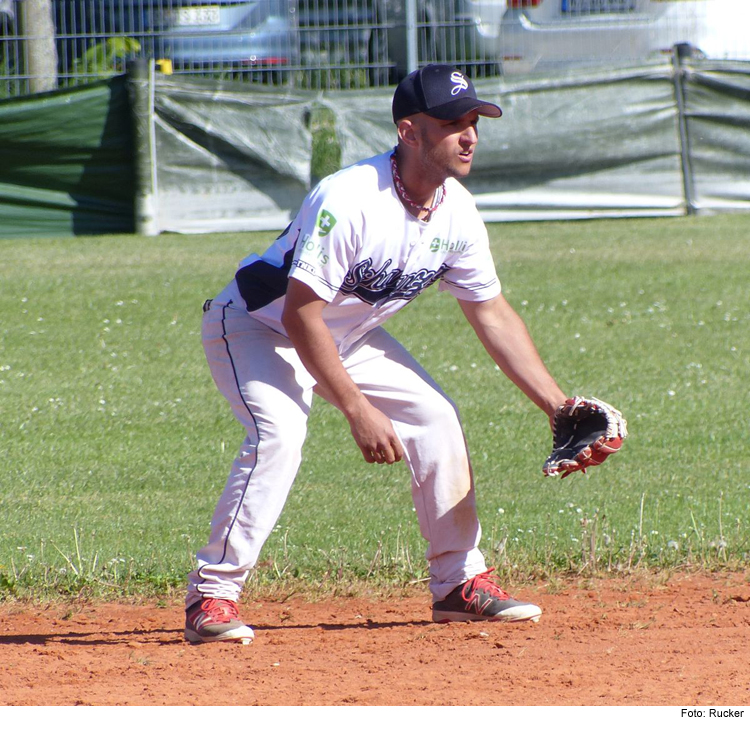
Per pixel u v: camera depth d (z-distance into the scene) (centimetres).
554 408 1712
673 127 6850
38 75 7038
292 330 1569
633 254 5878
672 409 3444
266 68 7125
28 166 6494
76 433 3312
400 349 1748
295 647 1650
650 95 6819
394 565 2142
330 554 2212
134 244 6297
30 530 2442
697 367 3947
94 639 1750
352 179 1549
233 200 6656
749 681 1433
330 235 1537
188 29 7262
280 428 1614
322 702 1373
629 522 2375
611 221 6844
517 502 2592
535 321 4672
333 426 3381
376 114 6650
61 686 1459
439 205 1605
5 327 4644
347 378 1577
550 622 1777
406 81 1545
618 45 7269
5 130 6406
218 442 3228
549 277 5438
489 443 3152
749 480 2738
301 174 6656
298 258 1547
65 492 2772
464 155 1551
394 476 2886
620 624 1761
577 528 2333
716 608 1859
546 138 6800
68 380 3922
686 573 2078
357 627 1800
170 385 3862
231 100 6594
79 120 6506
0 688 1450
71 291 5216
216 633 1658
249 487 1627
